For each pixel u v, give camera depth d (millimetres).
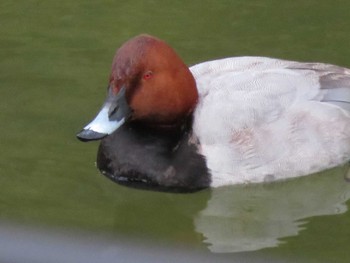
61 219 8234
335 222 8406
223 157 8508
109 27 12586
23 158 9445
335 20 12445
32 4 13523
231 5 13148
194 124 8609
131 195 8812
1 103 10641
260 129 8570
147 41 8453
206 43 11906
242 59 9312
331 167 8891
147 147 8727
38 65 11555
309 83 8891
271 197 8727
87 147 9719
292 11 12805
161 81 8430
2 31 12609
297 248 7859
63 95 10766
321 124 8797
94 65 11477
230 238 8180
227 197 8656
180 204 8695
